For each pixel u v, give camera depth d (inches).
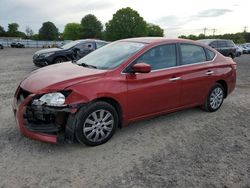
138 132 184.9
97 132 159.8
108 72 163.0
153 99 181.5
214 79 222.2
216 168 141.2
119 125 173.8
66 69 174.2
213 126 201.2
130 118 174.1
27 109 147.9
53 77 158.1
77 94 147.9
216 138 179.3
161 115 198.4
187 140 174.7
